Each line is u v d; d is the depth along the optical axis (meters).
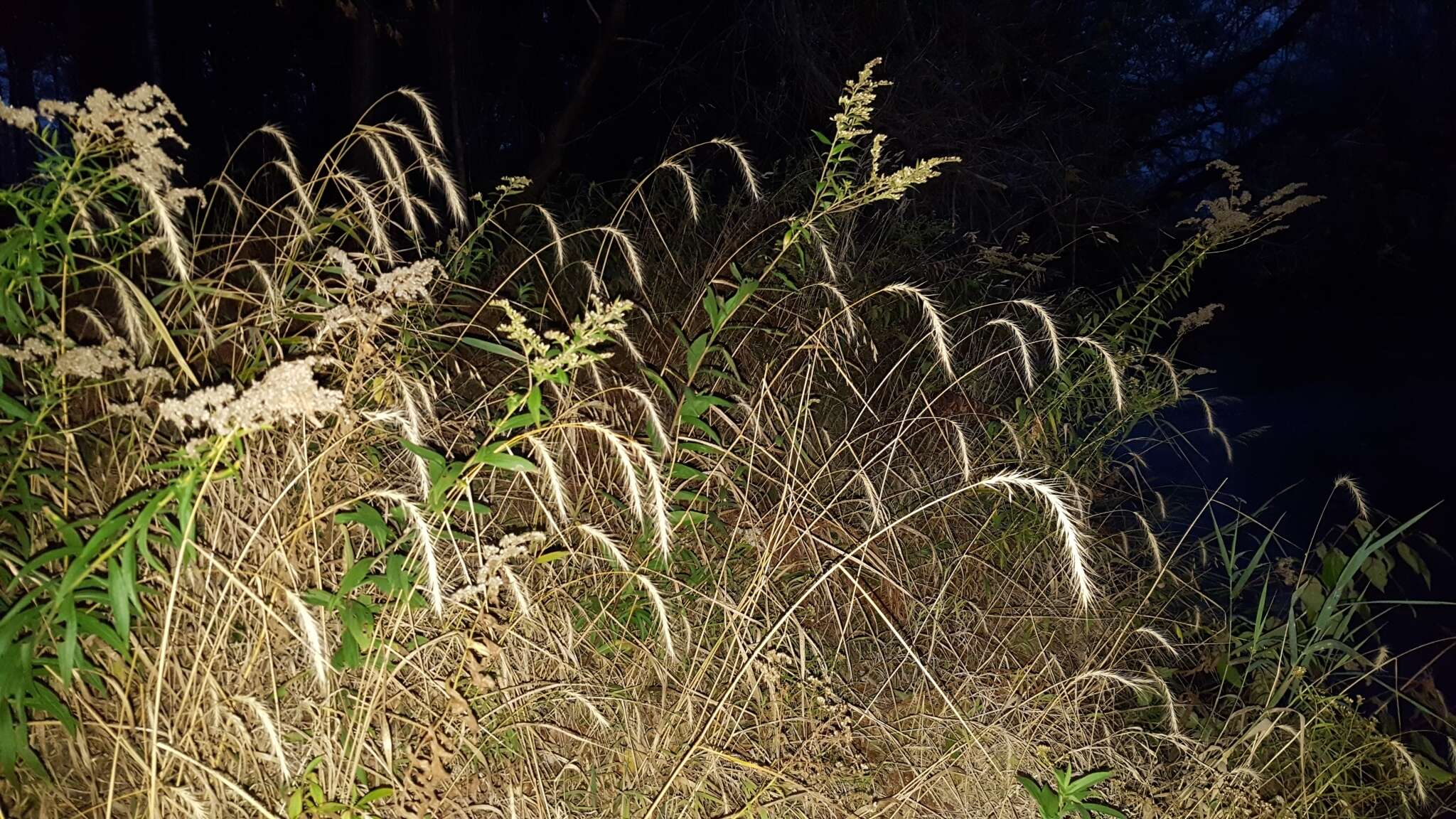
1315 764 3.44
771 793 2.67
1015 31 10.16
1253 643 3.90
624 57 10.16
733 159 8.55
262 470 2.81
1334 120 14.70
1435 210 14.47
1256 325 15.20
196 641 2.41
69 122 2.41
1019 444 4.20
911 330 5.76
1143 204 12.05
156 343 3.00
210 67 11.34
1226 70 13.77
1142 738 3.48
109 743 2.37
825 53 9.06
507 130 10.91
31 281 2.42
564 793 2.62
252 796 2.21
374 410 2.89
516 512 3.54
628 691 2.88
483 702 2.62
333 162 3.57
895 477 4.30
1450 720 3.80
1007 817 2.87
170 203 2.49
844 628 3.48
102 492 2.81
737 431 3.44
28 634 2.29
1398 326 15.00
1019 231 9.40
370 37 8.70
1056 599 4.04
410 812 2.20
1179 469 8.55
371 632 2.40
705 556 3.38
